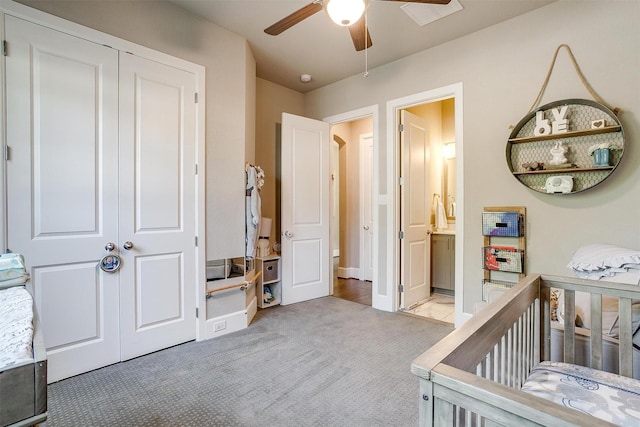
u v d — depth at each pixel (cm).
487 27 274
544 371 130
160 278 243
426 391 70
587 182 227
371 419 163
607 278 173
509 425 58
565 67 236
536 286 153
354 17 161
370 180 498
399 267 352
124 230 224
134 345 229
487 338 96
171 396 182
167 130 246
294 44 307
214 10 255
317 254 397
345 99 388
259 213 312
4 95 178
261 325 299
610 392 112
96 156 212
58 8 195
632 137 210
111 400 177
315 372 210
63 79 198
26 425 51
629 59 211
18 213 183
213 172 274
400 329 289
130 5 226
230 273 286
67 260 201
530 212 253
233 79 288
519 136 255
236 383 196
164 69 244
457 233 291
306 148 386
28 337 61
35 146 189
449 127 461
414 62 323
